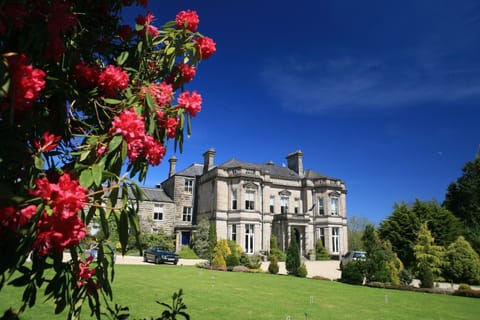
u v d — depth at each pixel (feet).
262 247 103.04
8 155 5.17
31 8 5.64
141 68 8.19
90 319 20.86
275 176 111.34
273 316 26.68
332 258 106.52
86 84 7.04
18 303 23.86
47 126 6.10
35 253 5.63
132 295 31.91
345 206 114.32
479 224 95.96
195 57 8.27
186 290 37.29
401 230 85.15
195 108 7.54
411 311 32.71
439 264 68.80
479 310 35.47
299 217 103.76
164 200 109.60
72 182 4.75
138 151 6.85
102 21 8.19
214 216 99.40
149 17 7.95
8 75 4.47
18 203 4.38
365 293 44.68
